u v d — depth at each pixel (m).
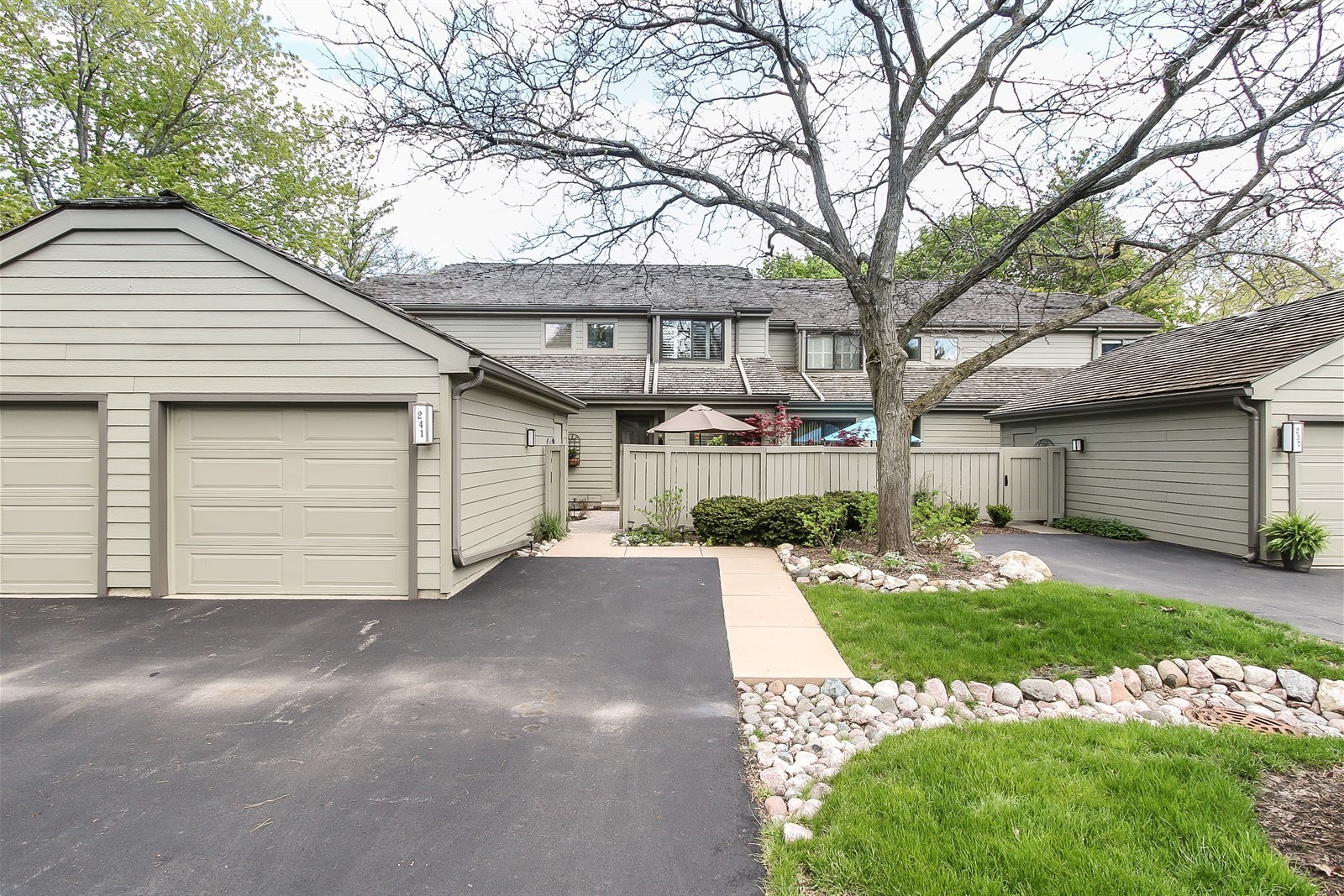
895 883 2.12
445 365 6.07
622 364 15.67
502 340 15.98
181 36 15.47
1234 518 8.61
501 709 3.67
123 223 6.06
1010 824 2.43
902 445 7.35
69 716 3.54
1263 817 2.55
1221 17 5.58
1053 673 4.14
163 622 5.30
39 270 6.06
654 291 16.42
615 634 5.04
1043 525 12.23
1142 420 10.48
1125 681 4.08
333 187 17.58
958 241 8.45
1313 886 2.07
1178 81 6.10
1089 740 3.20
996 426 16.38
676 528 9.59
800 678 4.11
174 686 3.97
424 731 3.39
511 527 8.15
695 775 2.97
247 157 16.97
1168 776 2.79
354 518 6.18
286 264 6.09
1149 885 2.08
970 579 6.43
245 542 6.18
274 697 3.82
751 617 5.49
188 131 16.38
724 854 2.39
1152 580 7.08
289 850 2.41
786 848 2.39
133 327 6.07
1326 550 8.04
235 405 6.15
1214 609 5.36
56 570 6.12
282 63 16.70
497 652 4.63
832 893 2.12
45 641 4.81
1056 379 15.38
